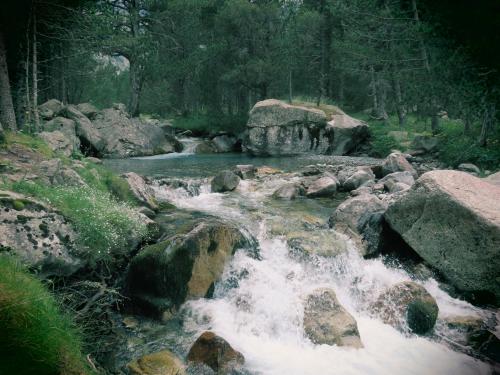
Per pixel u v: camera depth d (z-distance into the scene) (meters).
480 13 9.48
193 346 4.79
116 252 6.77
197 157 23.61
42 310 3.37
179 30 32.47
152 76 32.97
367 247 8.00
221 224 6.84
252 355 5.06
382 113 32.25
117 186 9.51
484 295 6.65
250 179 14.71
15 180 6.83
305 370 4.86
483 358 5.31
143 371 4.37
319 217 9.77
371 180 13.25
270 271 6.97
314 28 30.97
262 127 25.00
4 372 2.74
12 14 13.12
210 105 34.81
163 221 8.91
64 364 3.21
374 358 5.18
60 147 14.80
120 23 26.41
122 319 5.71
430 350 5.45
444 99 16.70
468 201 6.83
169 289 5.87
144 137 24.89
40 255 5.30
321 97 32.91
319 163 20.38
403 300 6.07
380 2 24.98
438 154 18.86
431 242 7.20
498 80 10.99
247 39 29.55
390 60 25.77
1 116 11.40
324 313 5.72
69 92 35.97
